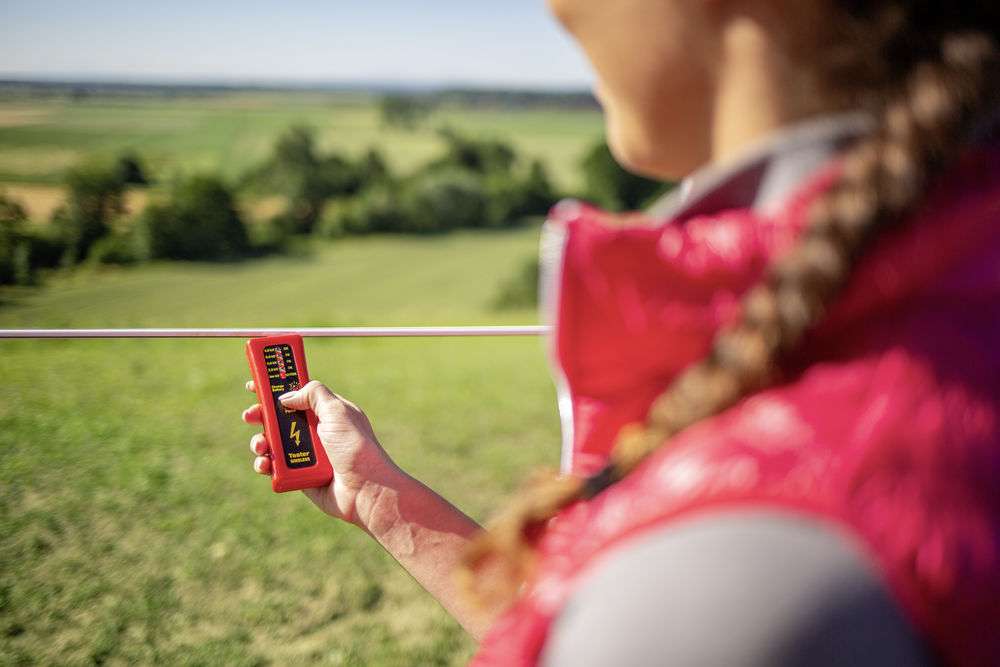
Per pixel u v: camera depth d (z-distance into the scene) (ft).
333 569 10.78
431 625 9.65
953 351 0.90
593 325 1.02
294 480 2.53
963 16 0.97
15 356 28.19
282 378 2.97
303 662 8.91
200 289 118.21
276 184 162.61
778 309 0.90
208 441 17.17
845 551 0.84
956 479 0.86
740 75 1.00
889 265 0.90
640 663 0.83
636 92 1.06
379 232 153.89
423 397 22.22
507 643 0.99
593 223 0.99
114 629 9.32
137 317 99.76
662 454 0.95
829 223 0.89
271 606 9.90
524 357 31.55
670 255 0.97
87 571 10.56
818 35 0.98
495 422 19.21
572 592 0.94
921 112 0.90
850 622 0.82
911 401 0.88
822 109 0.99
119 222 134.21
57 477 14.10
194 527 11.95
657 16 1.02
